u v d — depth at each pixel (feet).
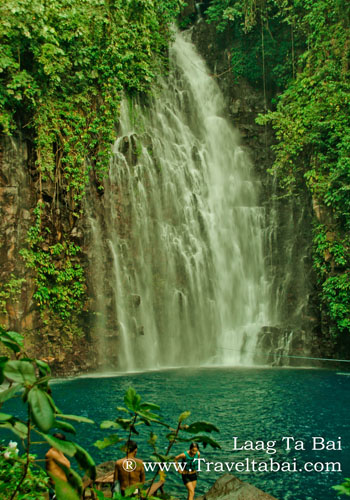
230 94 109.81
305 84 87.10
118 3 81.10
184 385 58.18
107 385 58.49
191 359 85.97
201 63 115.44
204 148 105.29
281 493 25.57
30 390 9.45
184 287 88.79
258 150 104.94
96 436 35.81
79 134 76.23
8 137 67.15
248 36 107.65
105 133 79.71
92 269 75.46
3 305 62.95
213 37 115.24
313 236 85.15
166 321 85.35
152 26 92.68
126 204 84.38
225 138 106.63
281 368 76.79
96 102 79.71
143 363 79.82
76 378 66.03
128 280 81.15
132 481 17.29
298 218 93.20
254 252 96.94
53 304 69.82
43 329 67.77
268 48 104.99
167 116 100.94
